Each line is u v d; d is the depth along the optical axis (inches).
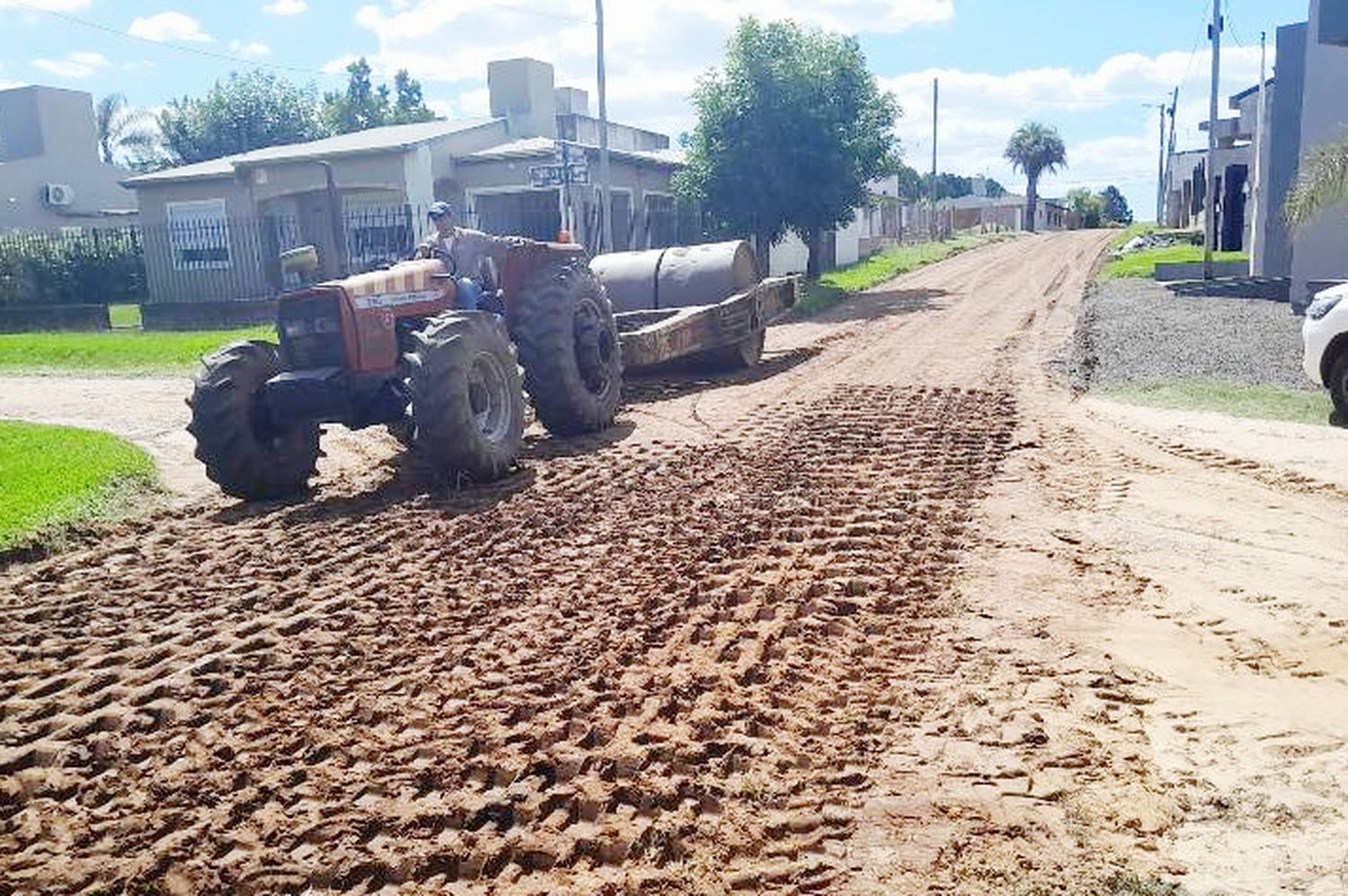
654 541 248.5
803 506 275.1
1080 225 3671.3
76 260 1122.0
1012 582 218.5
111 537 275.0
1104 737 154.4
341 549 252.7
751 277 556.4
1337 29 657.6
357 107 2180.1
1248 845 127.2
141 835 134.7
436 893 121.2
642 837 130.3
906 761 147.7
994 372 509.0
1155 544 242.7
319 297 303.4
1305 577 220.1
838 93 1036.5
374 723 161.9
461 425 293.7
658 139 1386.6
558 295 367.6
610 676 175.5
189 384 552.1
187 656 190.7
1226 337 573.6
